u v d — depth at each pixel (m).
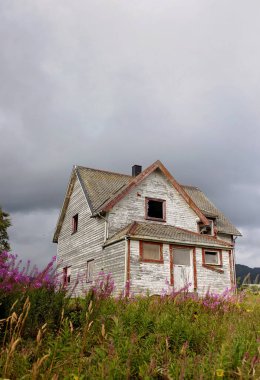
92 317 6.81
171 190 24.06
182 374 4.72
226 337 6.28
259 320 8.34
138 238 19.31
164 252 19.95
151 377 4.98
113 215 21.73
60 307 6.99
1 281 6.55
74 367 5.04
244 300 10.12
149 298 8.70
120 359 5.14
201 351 6.24
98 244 21.94
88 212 24.14
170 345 5.96
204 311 8.68
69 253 26.33
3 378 4.31
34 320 6.39
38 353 5.39
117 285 19.03
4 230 27.30
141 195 22.95
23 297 6.46
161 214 25.41
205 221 23.86
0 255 6.76
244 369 5.17
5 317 6.25
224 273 21.30
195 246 20.91
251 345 5.96
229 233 26.86
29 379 4.58
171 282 19.50
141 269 19.05
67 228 27.70
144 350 5.80
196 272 20.47
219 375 4.74
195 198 30.19
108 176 27.02
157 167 23.66
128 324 6.66
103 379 4.57
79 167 26.80
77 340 6.07
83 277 22.94
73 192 27.56
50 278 7.14
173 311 7.51
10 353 4.64
